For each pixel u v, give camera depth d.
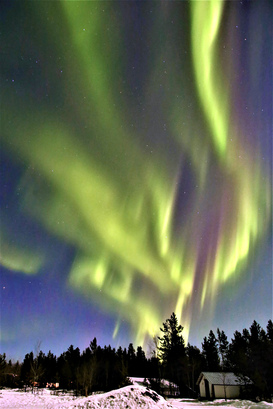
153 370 47.09
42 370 59.22
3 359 56.47
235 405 26.53
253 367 34.38
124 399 15.94
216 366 70.12
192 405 28.11
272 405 22.55
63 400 31.91
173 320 67.94
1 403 28.19
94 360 55.06
